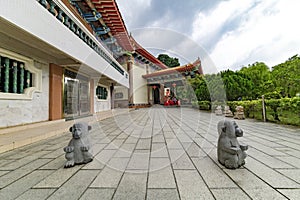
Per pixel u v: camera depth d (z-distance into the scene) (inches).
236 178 67.7
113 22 301.9
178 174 72.3
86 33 194.7
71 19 160.1
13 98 151.2
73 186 63.3
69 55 153.3
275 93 288.4
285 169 75.7
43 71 191.8
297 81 300.5
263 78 400.8
